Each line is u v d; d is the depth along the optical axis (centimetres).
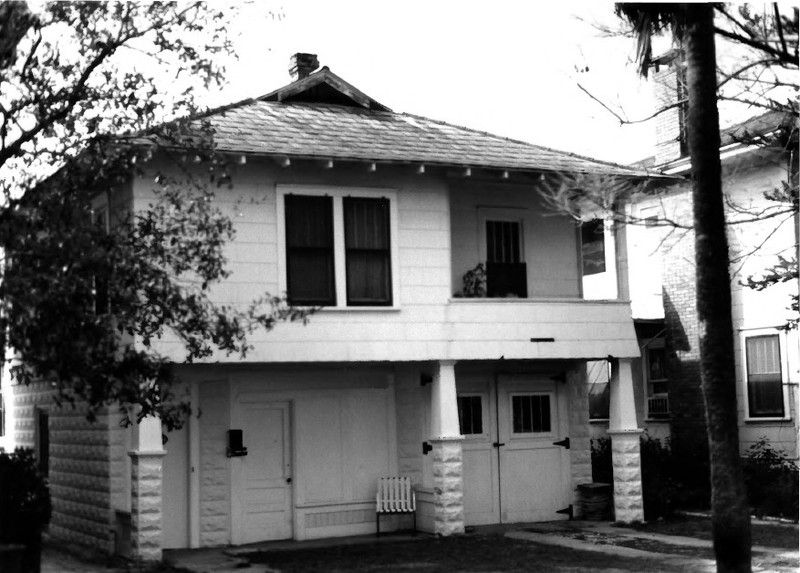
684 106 1881
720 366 1184
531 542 1725
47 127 1402
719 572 1175
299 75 2261
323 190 1794
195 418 1809
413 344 1823
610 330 1981
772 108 1381
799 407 1994
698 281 1202
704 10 1212
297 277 1764
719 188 1202
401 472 1944
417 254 1856
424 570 1457
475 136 2064
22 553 1207
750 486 2047
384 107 2142
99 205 1773
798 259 1582
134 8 1403
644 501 2011
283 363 1742
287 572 1473
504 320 1897
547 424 2075
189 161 1661
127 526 1675
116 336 1241
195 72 1436
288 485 1866
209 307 1484
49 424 2055
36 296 1136
